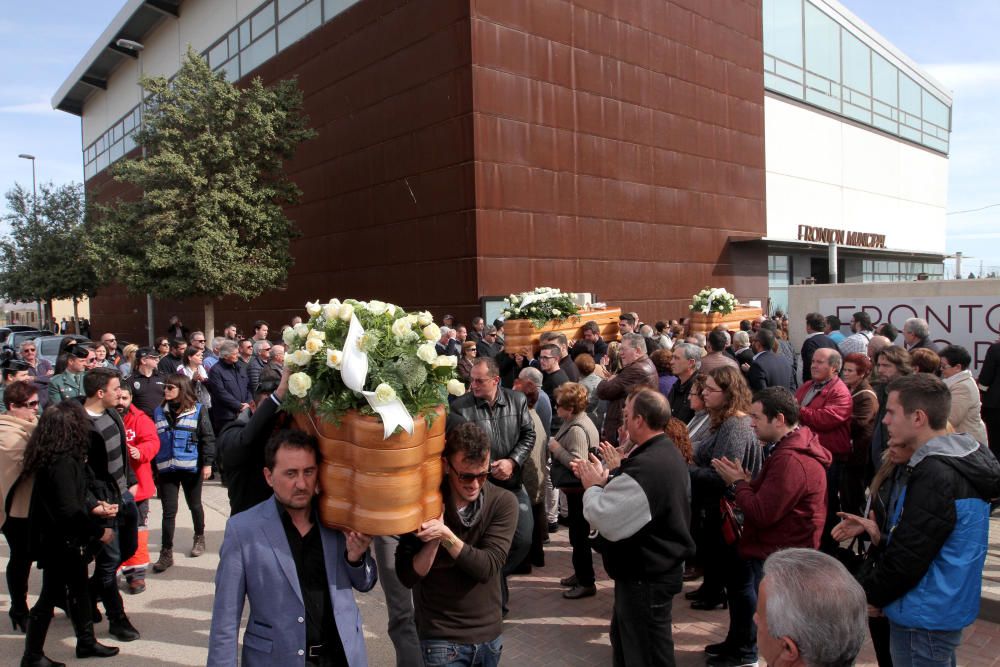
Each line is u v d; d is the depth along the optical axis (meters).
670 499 3.19
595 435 5.07
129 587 5.39
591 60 17.25
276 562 2.44
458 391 2.54
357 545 2.44
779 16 24.86
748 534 3.71
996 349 6.79
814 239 26.38
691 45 20.50
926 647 2.66
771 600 1.60
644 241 18.83
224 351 8.17
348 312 2.53
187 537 6.66
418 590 2.90
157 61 27.20
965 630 4.31
